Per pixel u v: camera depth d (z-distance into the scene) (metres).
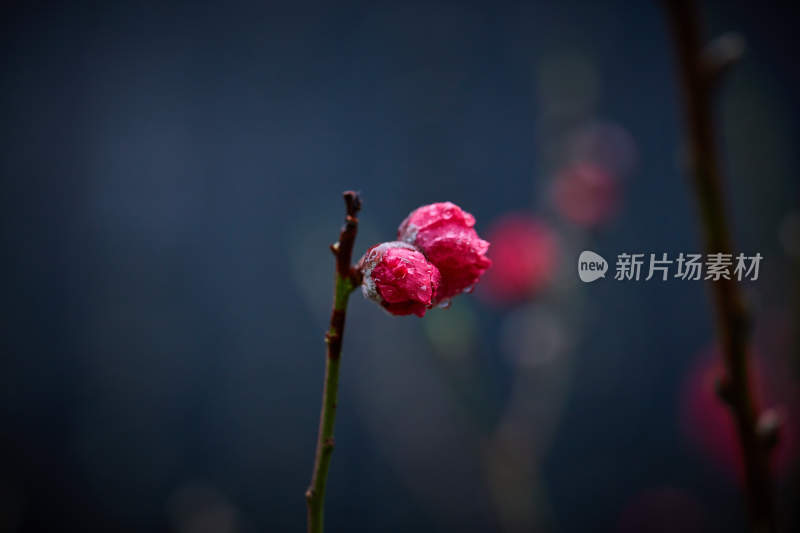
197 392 1.09
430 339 0.48
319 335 1.10
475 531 0.75
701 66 0.32
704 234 0.32
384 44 1.10
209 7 1.15
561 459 0.99
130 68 1.15
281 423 1.07
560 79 0.60
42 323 1.09
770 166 0.54
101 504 1.01
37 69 1.12
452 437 0.72
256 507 1.01
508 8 1.09
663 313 1.02
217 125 1.17
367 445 1.02
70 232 1.13
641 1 1.10
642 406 1.00
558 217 0.54
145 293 1.13
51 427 1.05
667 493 0.92
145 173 1.16
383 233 1.05
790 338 0.46
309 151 1.16
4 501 0.97
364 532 0.98
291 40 1.16
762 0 1.03
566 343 0.52
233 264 1.15
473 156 1.07
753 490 0.32
